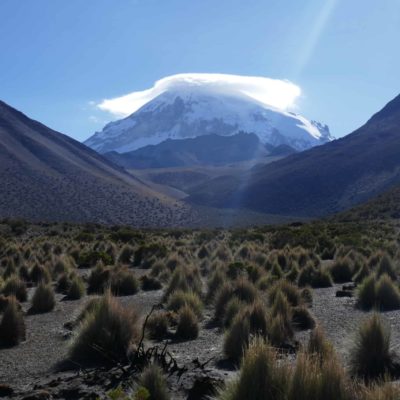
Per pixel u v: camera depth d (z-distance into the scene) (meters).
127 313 10.57
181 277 17.03
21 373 9.58
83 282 20.27
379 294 14.99
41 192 101.62
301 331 11.96
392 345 10.09
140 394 6.25
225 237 43.41
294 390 5.88
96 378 8.36
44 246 34.72
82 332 10.30
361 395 5.88
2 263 27.00
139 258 28.97
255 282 18.98
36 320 14.39
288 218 113.56
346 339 10.05
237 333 9.80
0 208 86.56
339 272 21.38
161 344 11.10
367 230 43.62
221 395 6.44
